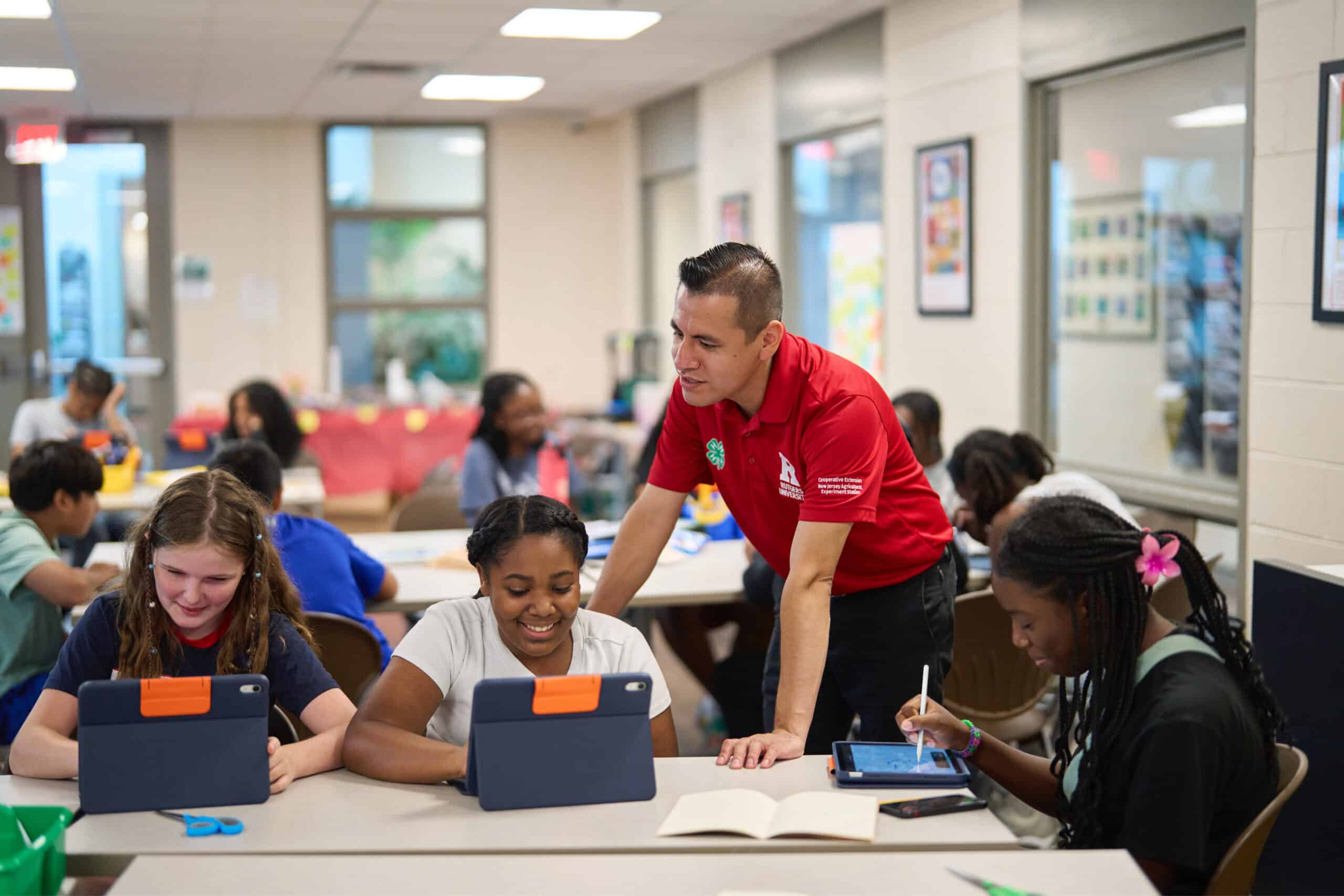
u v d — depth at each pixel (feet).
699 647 14.05
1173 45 13.15
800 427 7.35
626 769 6.00
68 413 19.62
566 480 16.99
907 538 8.04
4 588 9.75
